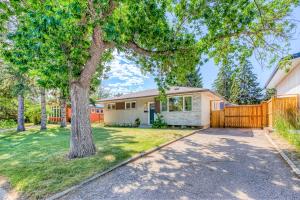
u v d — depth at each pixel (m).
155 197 3.47
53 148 7.66
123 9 5.28
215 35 6.27
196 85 36.69
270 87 16.83
